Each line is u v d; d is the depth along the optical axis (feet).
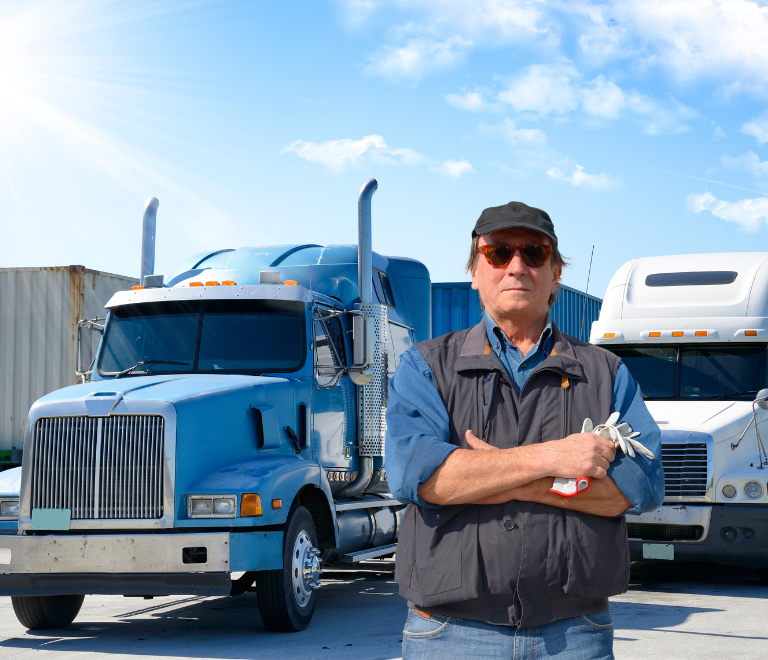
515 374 8.16
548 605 7.49
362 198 27.14
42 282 46.16
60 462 20.45
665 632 21.76
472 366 8.02
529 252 8.23
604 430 7.54
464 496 7.44
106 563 19.63
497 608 7.48
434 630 7.68
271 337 25.11
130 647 20.39
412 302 33.55
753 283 31.83
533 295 8.19
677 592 28.78
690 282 32.71
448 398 8.04
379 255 31.81
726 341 31.35
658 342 32.09
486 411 7.92
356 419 27.84
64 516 20.21
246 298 25.30
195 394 20.97
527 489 7.42
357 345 24.35
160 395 20.66
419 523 7.86
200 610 25.99
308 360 25.00
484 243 8.38
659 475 7.69
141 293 25.96
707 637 21.13
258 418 22.43
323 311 26.05
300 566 22.31
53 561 19.81
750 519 28.09
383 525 29.30
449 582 7.50
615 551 7.60
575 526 7.47
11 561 20.04
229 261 29.37
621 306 33.14
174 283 29.27
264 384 22.94
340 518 26.18
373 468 28.27
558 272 8.73
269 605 21.63
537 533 7.43
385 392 28.30
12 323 46.06
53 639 21.66
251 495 20.17
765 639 20.90
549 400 7.93
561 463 7.29
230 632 22.16
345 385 27.25
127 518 20.06
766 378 30.71
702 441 28.66
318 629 22.36
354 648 19.95
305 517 22.81
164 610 26.08
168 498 19.94
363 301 26.96
